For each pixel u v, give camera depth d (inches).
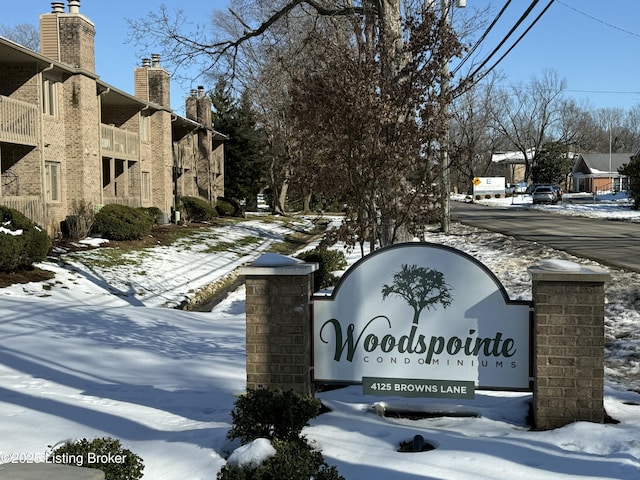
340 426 224.8
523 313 227.3
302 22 655.8
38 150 890.7
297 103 305.6
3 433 221.9
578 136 4197.8
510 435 213.2
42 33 999.0
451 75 455.5
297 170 315.9
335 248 965.8
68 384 301.6
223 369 335.6
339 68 300.8
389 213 319.0
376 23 374.6
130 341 403.5
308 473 166.1
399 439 211.0
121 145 1209.4
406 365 234.5
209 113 1833.2
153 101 1405.0
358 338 238.1
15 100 834.8
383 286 236.1
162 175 1408.7
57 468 105.0
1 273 628.7
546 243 914.7
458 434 216.1
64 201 982.4
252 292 238.5
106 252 864.9
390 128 305.9
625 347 360.2
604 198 2714.1
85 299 607.8
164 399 276.2
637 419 226.8
